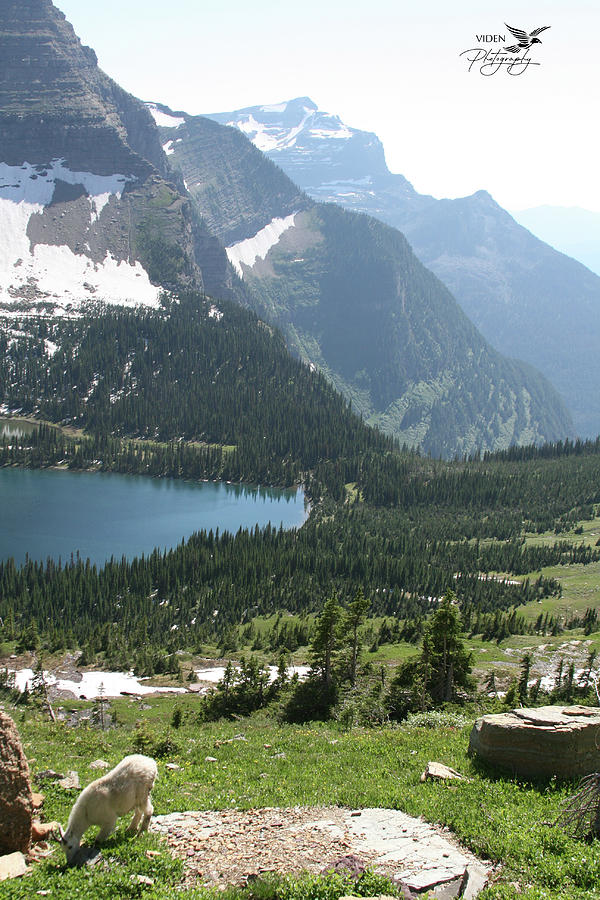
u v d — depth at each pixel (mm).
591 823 22125
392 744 35656
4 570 170375
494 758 28078
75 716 86500
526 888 18703
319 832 22078
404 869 19609
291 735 44219
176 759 35438
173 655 119812
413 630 127375
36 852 19906
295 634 134750
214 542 199625
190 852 20516
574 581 187000
